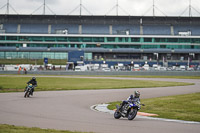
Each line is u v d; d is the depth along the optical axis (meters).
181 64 175.62
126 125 19.86
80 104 33.44
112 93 47.84
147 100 36.62
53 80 82.25
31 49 183.62
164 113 26.59
